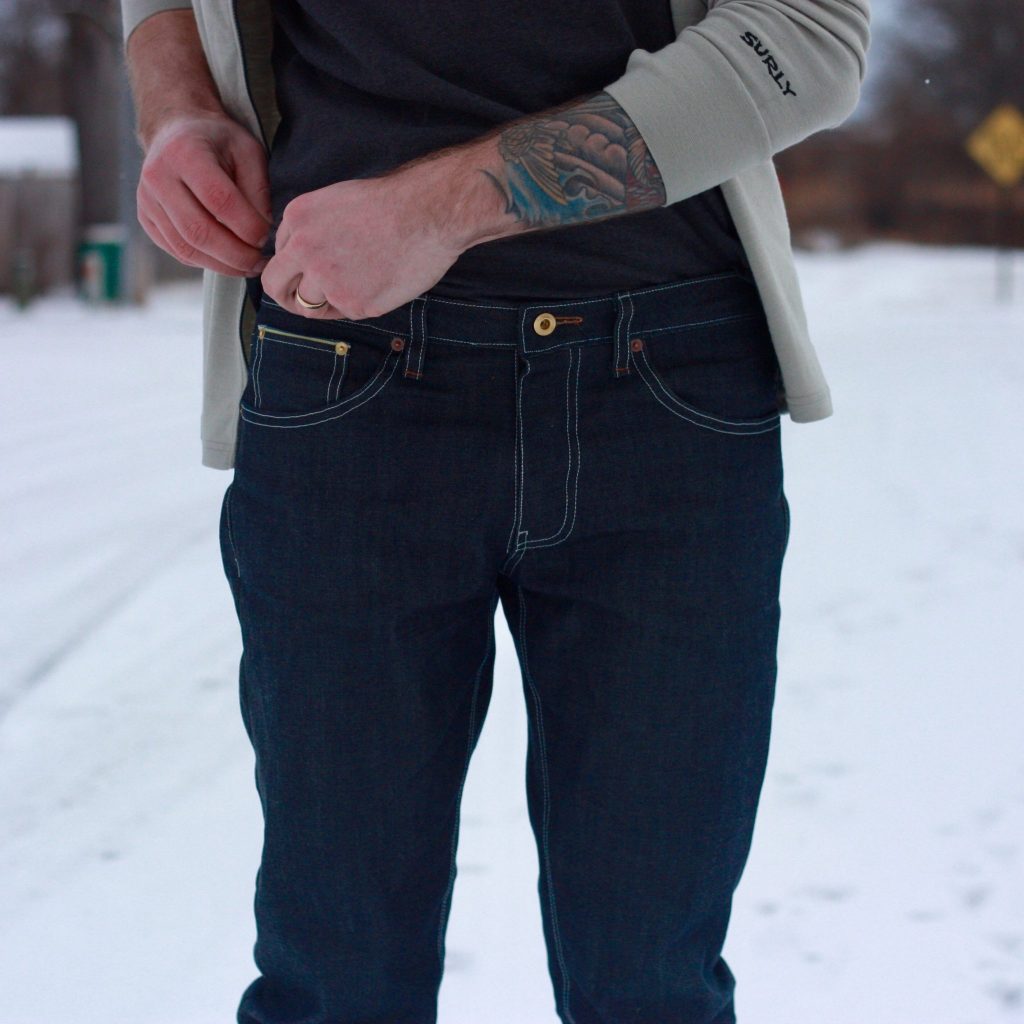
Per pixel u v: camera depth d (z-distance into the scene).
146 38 1.38
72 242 18.19
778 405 1.35
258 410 1.23
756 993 1.90
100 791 2.60
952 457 5.97
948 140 33.81
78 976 1.98
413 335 1.16
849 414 7.41
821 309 16.94
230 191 1.21
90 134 16.19
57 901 2.19
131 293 15.66
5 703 3.06
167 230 1.27
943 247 33.72
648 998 1.34
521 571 1.23
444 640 1.24
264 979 1.37
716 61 1.04
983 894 2.15
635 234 1.17
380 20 1.13
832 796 2.50
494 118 1.13
